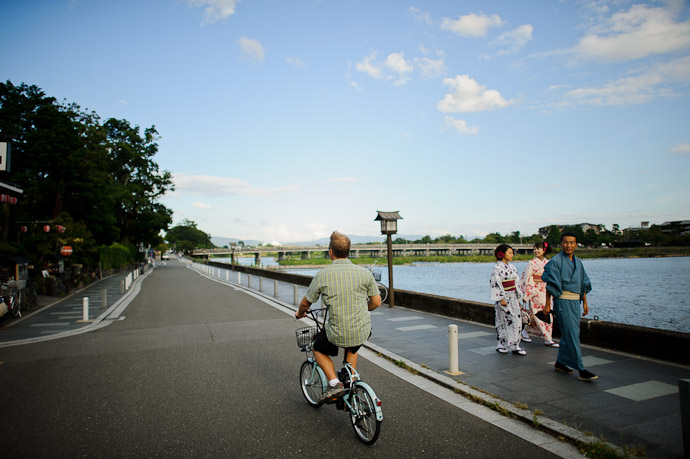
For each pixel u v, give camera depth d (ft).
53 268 72.13
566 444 12.30
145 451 12.25
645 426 13.03
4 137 50.16
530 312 24.54
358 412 12.76
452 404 15.72
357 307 12.86
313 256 530.27
